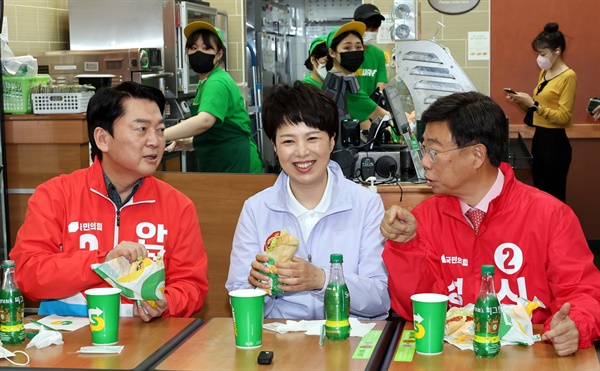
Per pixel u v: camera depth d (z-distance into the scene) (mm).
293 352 1817
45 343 1902
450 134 2051
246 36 6395
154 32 5242
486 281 1758
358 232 2344
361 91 4543
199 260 2477
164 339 1950
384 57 4984
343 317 1903
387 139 3742
